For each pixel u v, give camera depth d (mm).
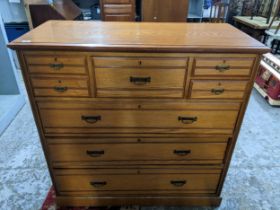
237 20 3793
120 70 1010
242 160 1792
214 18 3215
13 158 1771
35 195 1485
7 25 3135
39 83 1039
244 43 1017
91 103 1092
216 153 1259
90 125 1152
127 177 1330
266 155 1849
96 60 984
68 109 1108
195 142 1221
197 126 1169
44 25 1279
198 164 1292
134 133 1183
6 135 2016
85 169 1293
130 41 1009
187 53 975
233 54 981
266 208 1434
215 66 1007
